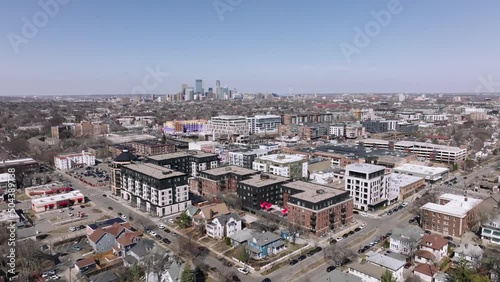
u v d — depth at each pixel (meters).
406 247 106.12
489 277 89.44
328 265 101.19
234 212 140.50
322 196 129.12
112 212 148.50
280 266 101.00
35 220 138.88
